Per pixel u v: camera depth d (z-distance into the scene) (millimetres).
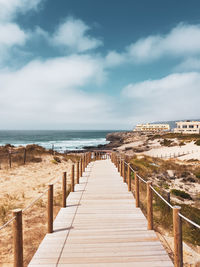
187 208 10164
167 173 19516
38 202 7594
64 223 5203
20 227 3262
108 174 12852
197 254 4941
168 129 127062
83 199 7305
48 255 3727
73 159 24016
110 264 3438
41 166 17297
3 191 9164
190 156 36125
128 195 7805
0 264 3803
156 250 3873
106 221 5316
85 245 4082
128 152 52625
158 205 8633
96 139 115250
